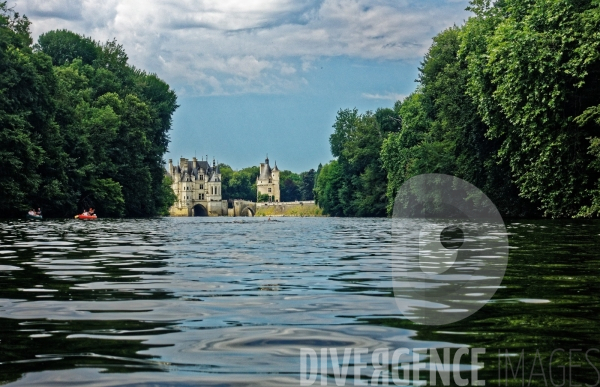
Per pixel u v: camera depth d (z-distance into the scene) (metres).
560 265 9.82
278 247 15.98
